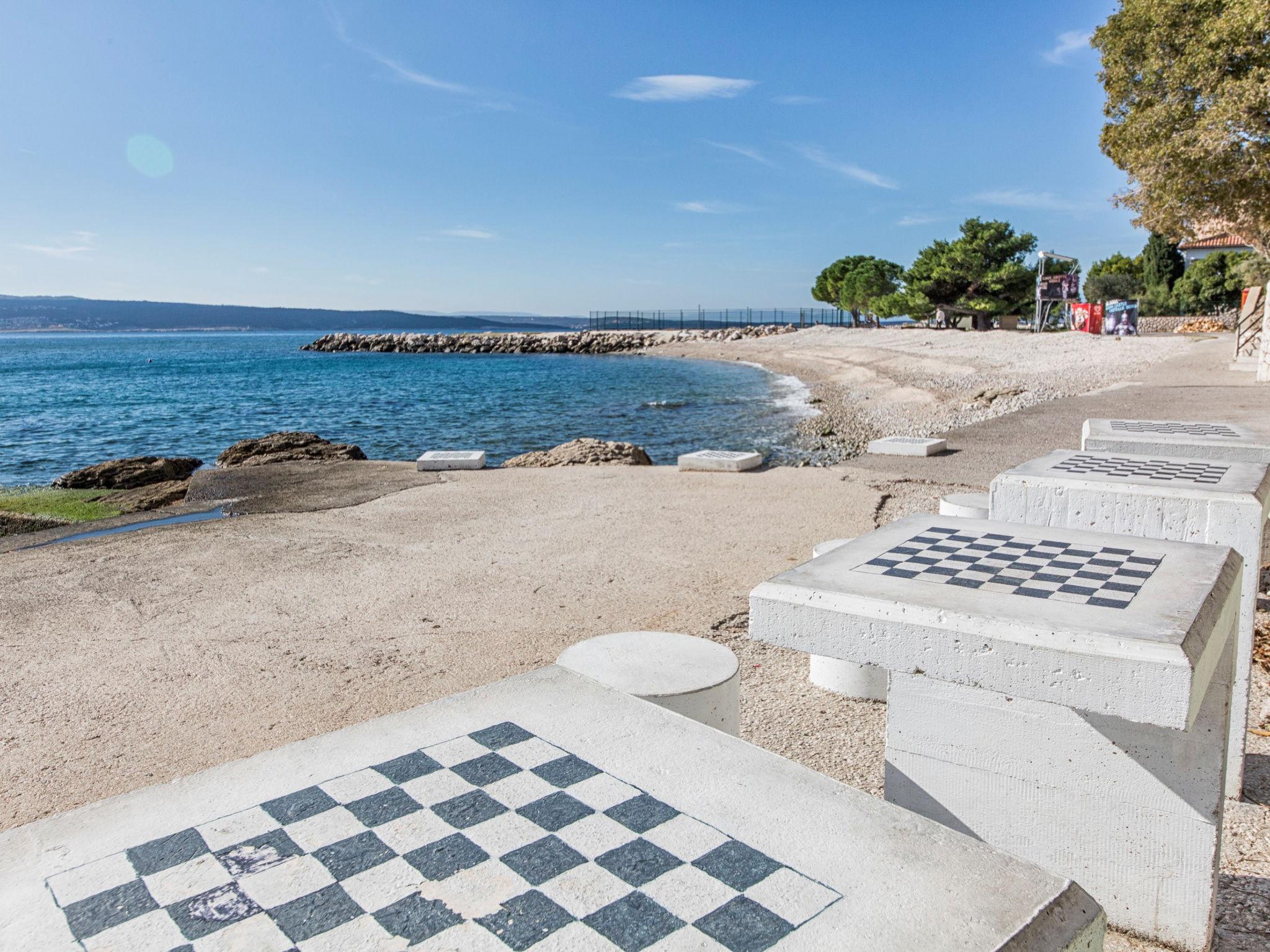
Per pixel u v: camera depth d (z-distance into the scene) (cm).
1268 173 1525
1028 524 357
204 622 628
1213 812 245
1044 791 269
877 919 149
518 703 242
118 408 3388
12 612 661
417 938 145
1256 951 261
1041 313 4912
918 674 230
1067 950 149
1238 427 575
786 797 191
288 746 219
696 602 645
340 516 1002
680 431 2403
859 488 1055
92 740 443
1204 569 263
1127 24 1730
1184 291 5275
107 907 155
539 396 3669
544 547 823
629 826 179
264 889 160
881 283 6912
